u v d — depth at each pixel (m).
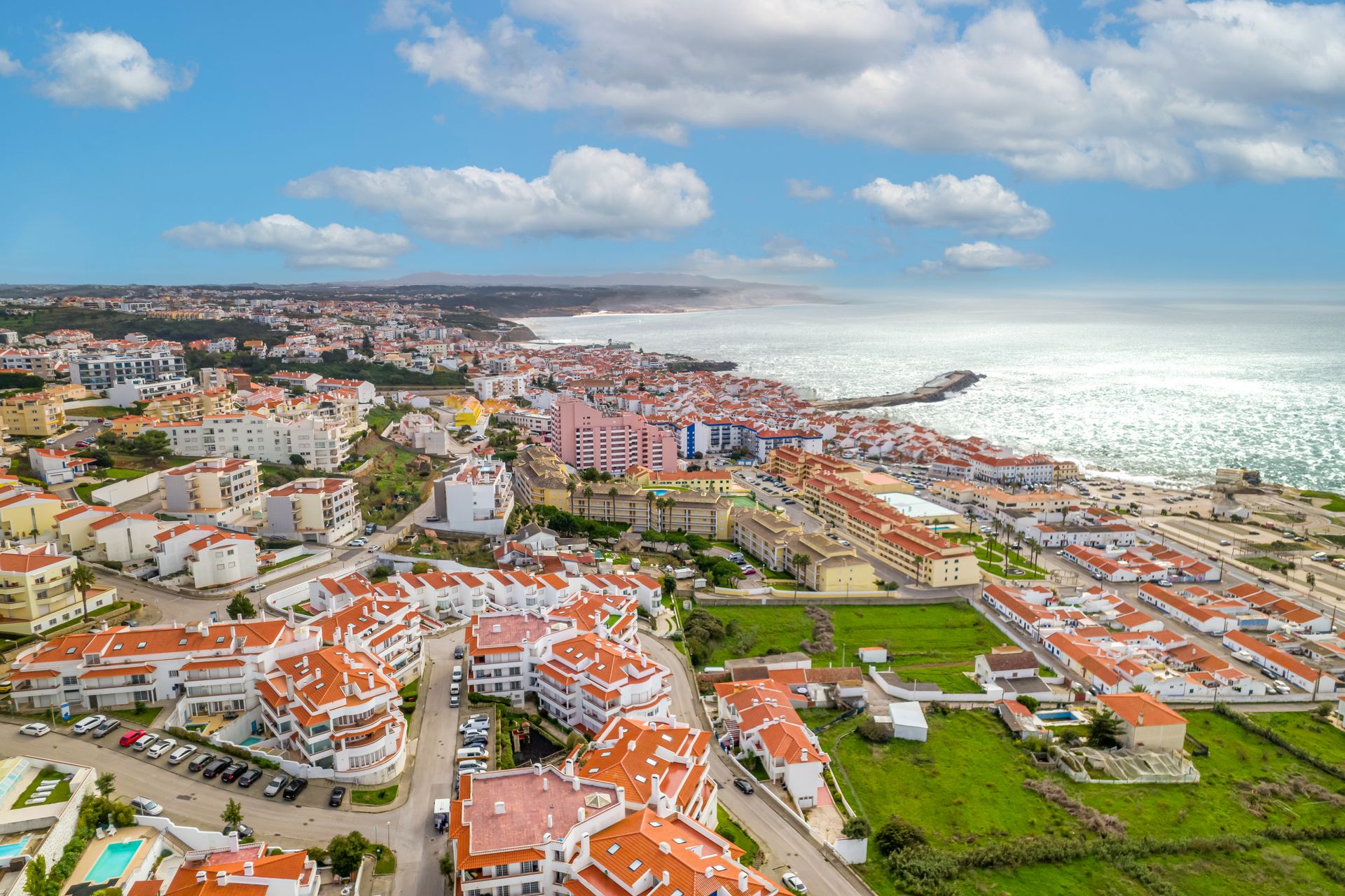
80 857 102.00
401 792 127.44
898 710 177.00
